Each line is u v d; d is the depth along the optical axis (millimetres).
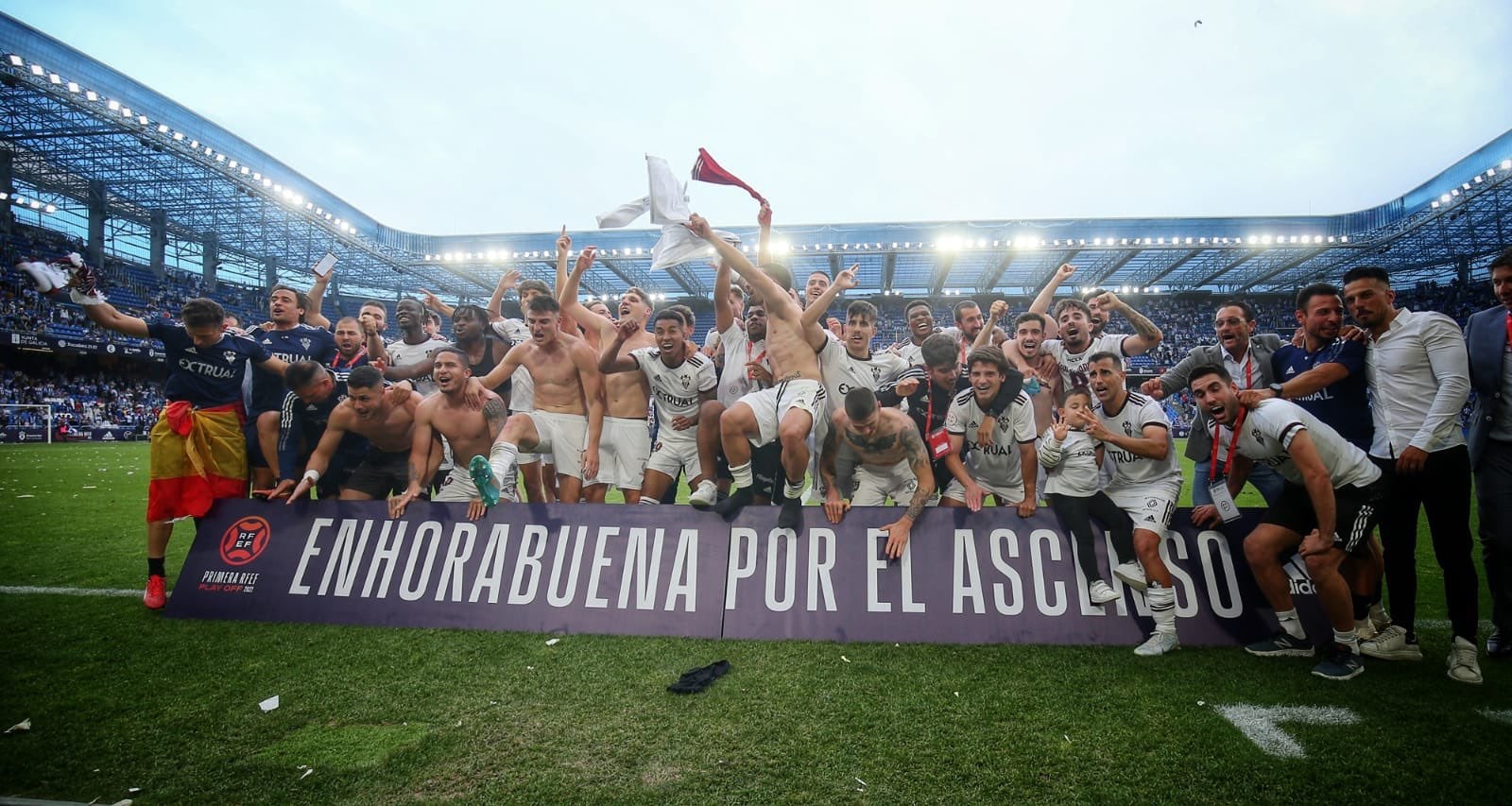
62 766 2424
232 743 2594
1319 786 2273
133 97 24891
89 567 5465
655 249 4590
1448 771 2367
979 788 2246
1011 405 4281
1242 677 3275
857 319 4898
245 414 4914
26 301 26109
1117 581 3920
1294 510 3615
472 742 2578
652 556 4180
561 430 5406
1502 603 3518
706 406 4703
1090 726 2717
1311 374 3836
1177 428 26297
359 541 4406
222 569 4363
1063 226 32312
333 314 41594
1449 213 26172
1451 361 3447
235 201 30969
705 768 2369
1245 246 30406
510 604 4109
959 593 3967
